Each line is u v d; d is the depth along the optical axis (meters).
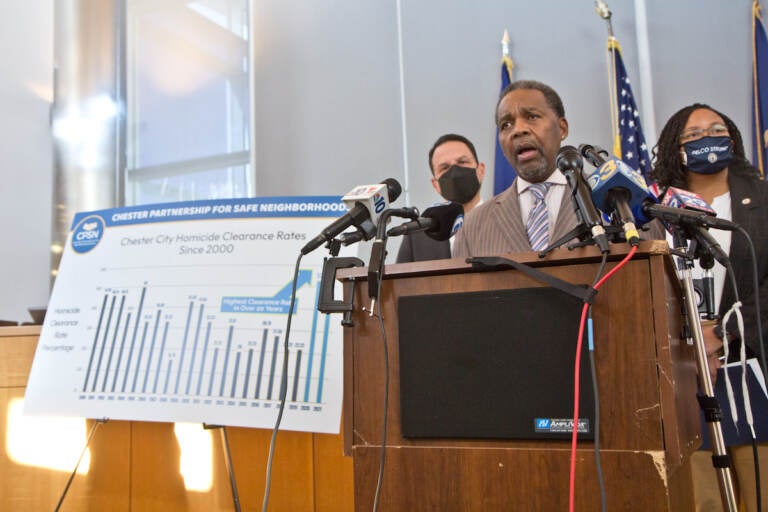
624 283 1.12
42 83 4.55
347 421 1.29
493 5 3.55
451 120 3.54
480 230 2.31
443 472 1.19
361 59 3.81
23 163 4.41
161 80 4.41
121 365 1.91
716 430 1.28
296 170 3.87
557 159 1.30
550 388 1.15
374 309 1.29
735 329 1.93
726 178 2.40
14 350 2.08
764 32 3.03
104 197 4.10
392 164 3.66
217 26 4.30
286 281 1.88
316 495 1.78
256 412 1.78
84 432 1.99
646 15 3.29
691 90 3.18
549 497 1.12
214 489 1.86
